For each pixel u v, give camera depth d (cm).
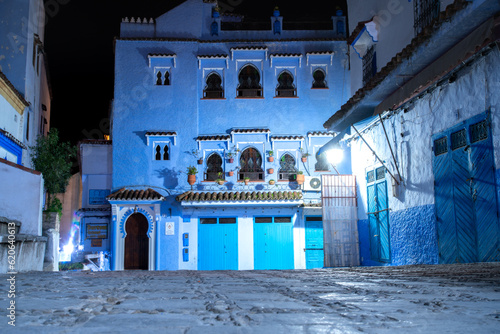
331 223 1667
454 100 1037
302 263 2202
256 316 237
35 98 2231
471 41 796
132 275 732
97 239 2322
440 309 265
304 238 2219
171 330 193
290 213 2230
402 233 1315
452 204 1046
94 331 191
